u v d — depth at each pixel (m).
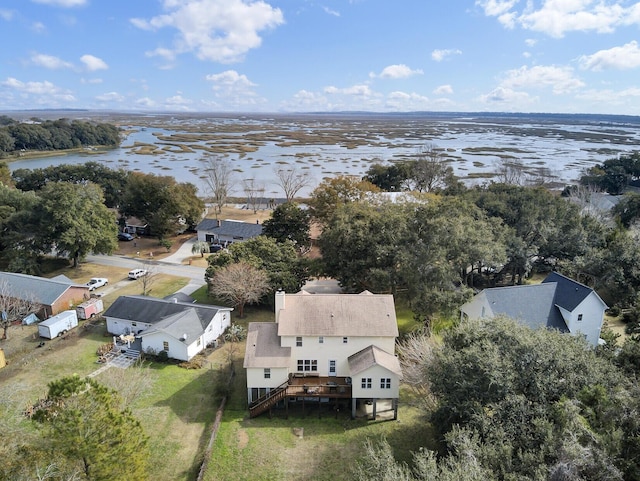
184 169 159.00
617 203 91.12
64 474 19.55
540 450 21.94
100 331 50.84
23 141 195.38
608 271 55.16
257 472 30.16
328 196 77.19
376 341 38.50
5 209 67.75
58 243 66.06
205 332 47.00
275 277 55.06
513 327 30.34
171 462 31.00
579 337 30.81
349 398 37.59
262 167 164.62
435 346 37.00
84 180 101.19
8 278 56.12
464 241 48.03
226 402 38.28
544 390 25.83
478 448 22.02
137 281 65.50
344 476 29.77
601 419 22.84
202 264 74.06
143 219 91.62
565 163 168.25
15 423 23.56
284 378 37.50
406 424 35.59
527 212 65.56
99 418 21.53
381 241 51.59
